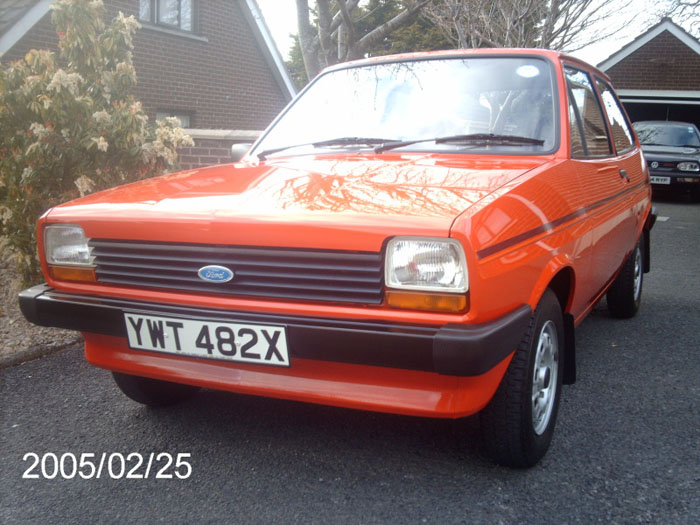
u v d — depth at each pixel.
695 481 2.53
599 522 2.26
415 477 2.57
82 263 2.64
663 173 13.67
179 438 2.93
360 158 3.03
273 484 2.54
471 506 2.37
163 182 2.95
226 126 13.62
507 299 2.23
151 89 11.84
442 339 2.05
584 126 3.47
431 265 2.11
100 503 2.44
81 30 5.14
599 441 2.87
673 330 4.62
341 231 2.18
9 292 5.39
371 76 3.65
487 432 2.49
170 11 12.21
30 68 5.23
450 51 3.62
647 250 5.08
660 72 21.30
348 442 2.86
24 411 3.23
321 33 8.27
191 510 2.38
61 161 4.85
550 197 2.64
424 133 3.21
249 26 13.91
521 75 3.34
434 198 2.30
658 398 3.36
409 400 2.28
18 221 4.86
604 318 4.93
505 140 3.05
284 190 2.52
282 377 2.41
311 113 3.60
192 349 2.42
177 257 2.43
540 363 2.61
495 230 2.19
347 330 2.17
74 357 4.03
